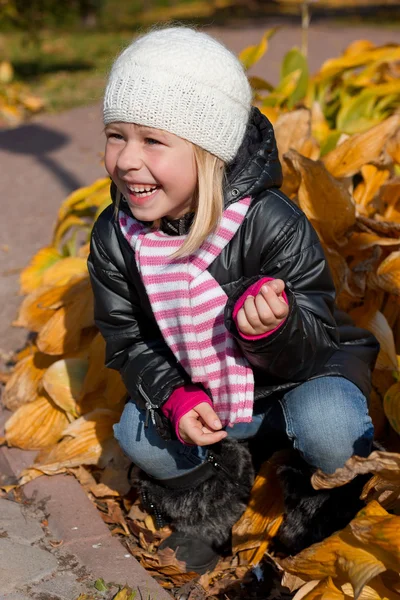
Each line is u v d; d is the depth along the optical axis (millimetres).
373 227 2781
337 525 2127
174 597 2213
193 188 2062
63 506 2465
